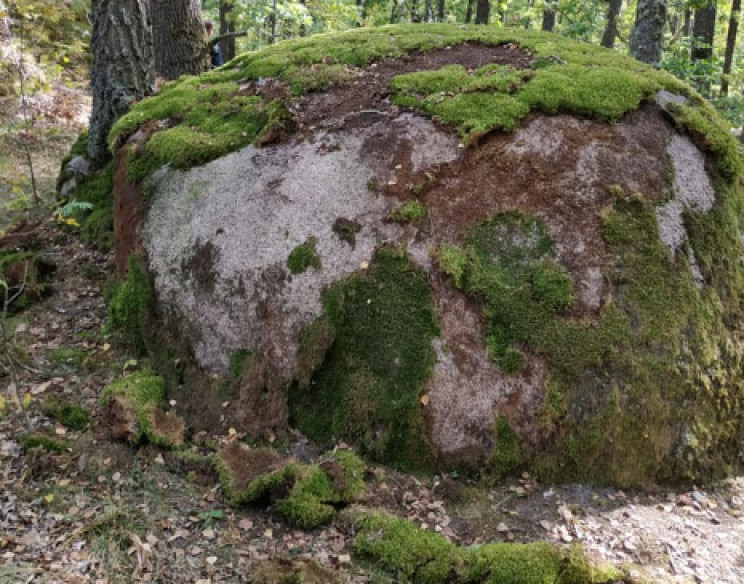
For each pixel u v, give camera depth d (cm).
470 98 489
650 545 359
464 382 402
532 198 439
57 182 741
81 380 471
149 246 503
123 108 676
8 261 575
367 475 393
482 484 393
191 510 372
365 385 413
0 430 416
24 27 776
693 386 416
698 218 456
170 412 438
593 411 396
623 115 479
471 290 414
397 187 450
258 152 498
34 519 355
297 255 441
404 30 638
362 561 344
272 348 436
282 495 373
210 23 1054
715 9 1057
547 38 597
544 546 333
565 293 410
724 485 420
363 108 507
